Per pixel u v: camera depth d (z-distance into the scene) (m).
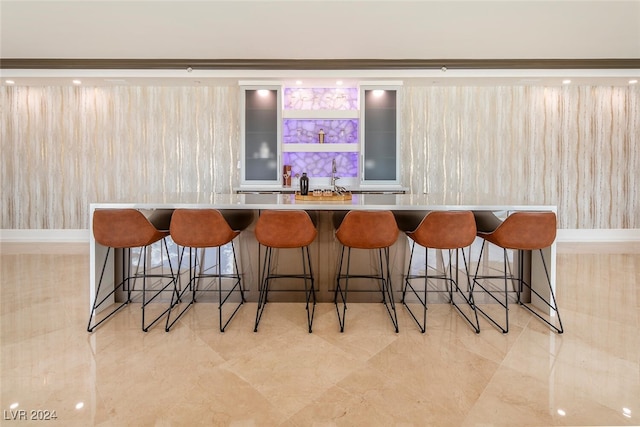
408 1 2.65
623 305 2.54
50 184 4.80
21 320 2.26
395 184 4.50
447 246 2.08
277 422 1.36
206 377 1.65
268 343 1.99
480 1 2.64
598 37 3.27
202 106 4.80
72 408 1.42
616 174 4.81
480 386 1.58
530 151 4.81
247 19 2.92
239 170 4.68
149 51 3.65
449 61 3.91
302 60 3.94
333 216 2.56
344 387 1.58
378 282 2.59
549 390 1.55
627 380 1.63
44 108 4.74
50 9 2.74
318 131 4.78
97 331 2.12
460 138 4.82
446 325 2.23
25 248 4.36
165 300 2.60
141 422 1.35
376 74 4.02
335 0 2.64
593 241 4.80
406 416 1.39
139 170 4.85
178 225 2.10
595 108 4.78
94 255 2.29
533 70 3.97
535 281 2.52
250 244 2.57
